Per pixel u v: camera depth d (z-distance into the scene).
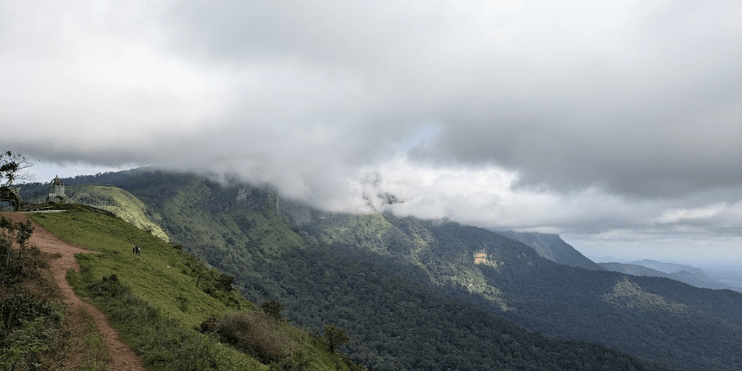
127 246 52.84
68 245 42.91
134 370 16.16
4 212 54.00
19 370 13.72
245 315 26.41
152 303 27.02
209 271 62.97
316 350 45.84
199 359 17.27
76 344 17.45
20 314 18.36
